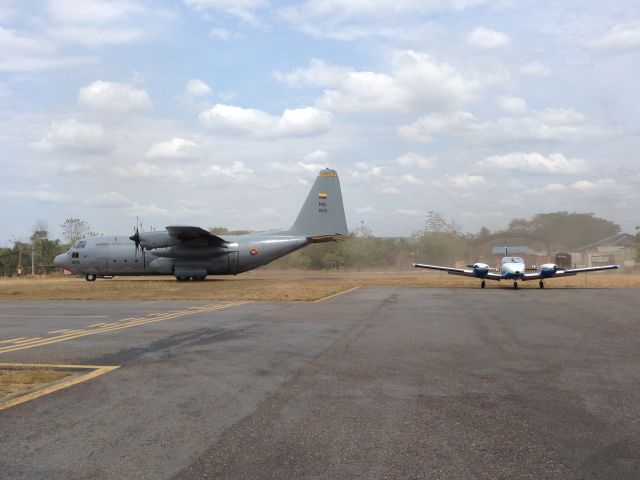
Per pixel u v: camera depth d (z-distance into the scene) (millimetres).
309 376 8844
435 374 8938
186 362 10156
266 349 11570
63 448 5461
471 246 82125
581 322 16156
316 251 75688
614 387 7938
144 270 45531
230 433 5922
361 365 9742
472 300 24969
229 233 70875
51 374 9055
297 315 18750
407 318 17484
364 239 77875
